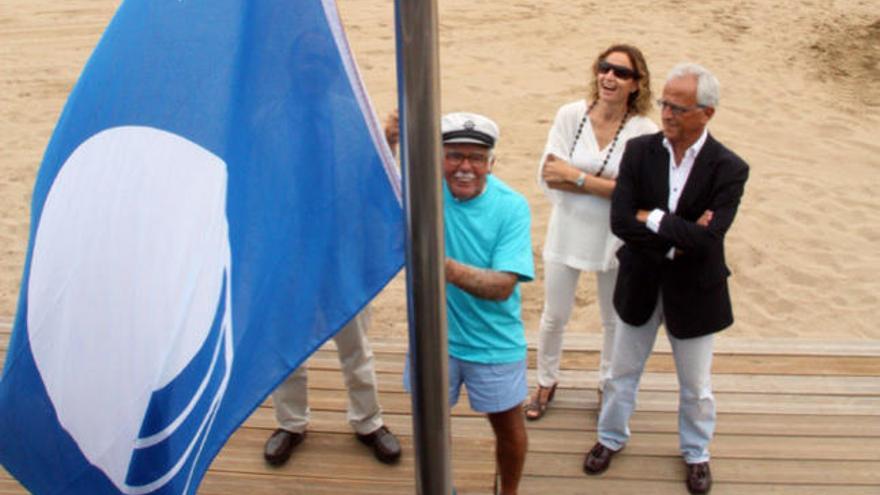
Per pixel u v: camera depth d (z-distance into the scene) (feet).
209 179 7.07
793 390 15.98
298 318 7.36
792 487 13.70
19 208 25.86
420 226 5.51
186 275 6.85
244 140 7.28
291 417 13.93
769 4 42.06
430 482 6.07
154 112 7.22
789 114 31.76
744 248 23.54
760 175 27.45
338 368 16.29
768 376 16.39
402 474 13.83
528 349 17.37
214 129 7.17
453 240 11.12
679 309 12.20
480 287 10.72
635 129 13.09
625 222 11.94
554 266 13.98
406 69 5.24
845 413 15.37
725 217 11.61
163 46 7.33
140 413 6.74
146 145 7.18
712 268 12.01
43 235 7.20
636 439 14.64
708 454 13.66
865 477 13.92
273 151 7.38
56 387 6.98
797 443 14.64
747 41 37.73
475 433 14.69
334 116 7.49
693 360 12.67
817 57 36.37
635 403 14.60
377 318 20.66
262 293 7.25
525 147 28.68
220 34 7.34
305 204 7.43
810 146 29.55
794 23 39.68
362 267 7.56
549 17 40.22
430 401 5.87
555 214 13.89
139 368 6.80
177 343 6.73
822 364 16.75
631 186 12.08
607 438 13.89
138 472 6.73
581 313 20.74
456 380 11.87
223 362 6.84
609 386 13.43
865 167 28.19
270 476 13.78
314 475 13.80
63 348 6.99
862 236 24.25
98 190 7.16
